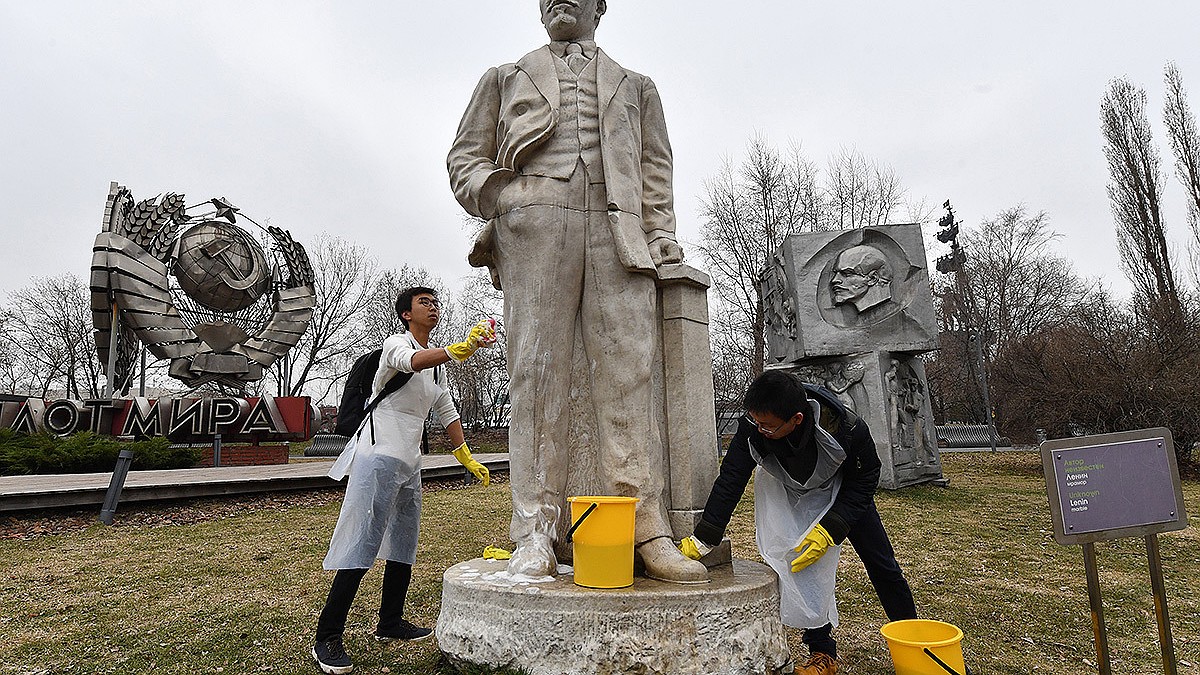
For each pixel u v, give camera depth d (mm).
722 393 28641
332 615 2965
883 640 3486
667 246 3320
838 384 9672
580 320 3197
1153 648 3447
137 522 7246
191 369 17500
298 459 20234
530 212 3090
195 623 3684
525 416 3076
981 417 26922
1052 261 29500
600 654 2502
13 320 32281
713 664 2549
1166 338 12117
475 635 2684
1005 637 3600
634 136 3342
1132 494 2383
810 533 2830
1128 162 20984
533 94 3248
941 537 6250
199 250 17969
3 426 15125
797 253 10141
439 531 6672
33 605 4074
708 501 2926
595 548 2652
